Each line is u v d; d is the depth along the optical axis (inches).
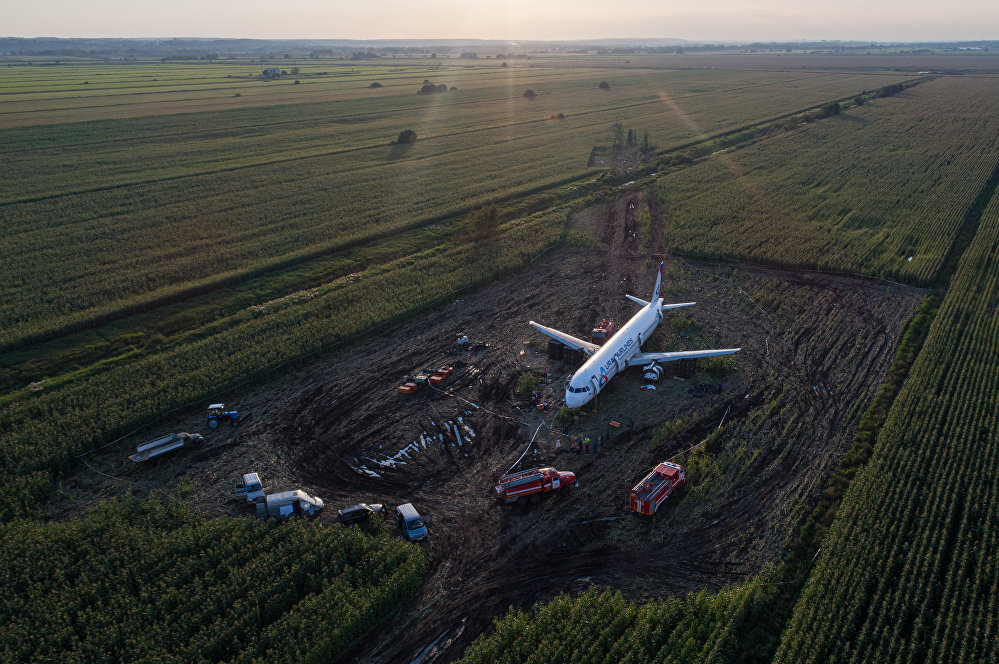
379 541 1598.2
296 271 3425.2
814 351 2571.4
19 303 2938.0
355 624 1400.1
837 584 1425.9
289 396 2335.1
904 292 3080.7
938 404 2069.4
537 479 1790.1
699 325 2822.3
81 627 1378.0
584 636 1327.5
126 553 1561.3
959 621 1314.0
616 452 2009.1
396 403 2288.4
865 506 1643.7
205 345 2605.8
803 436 2036.2
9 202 4461.1
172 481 1900.8
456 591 1529.3
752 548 1615.4
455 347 2677.2
